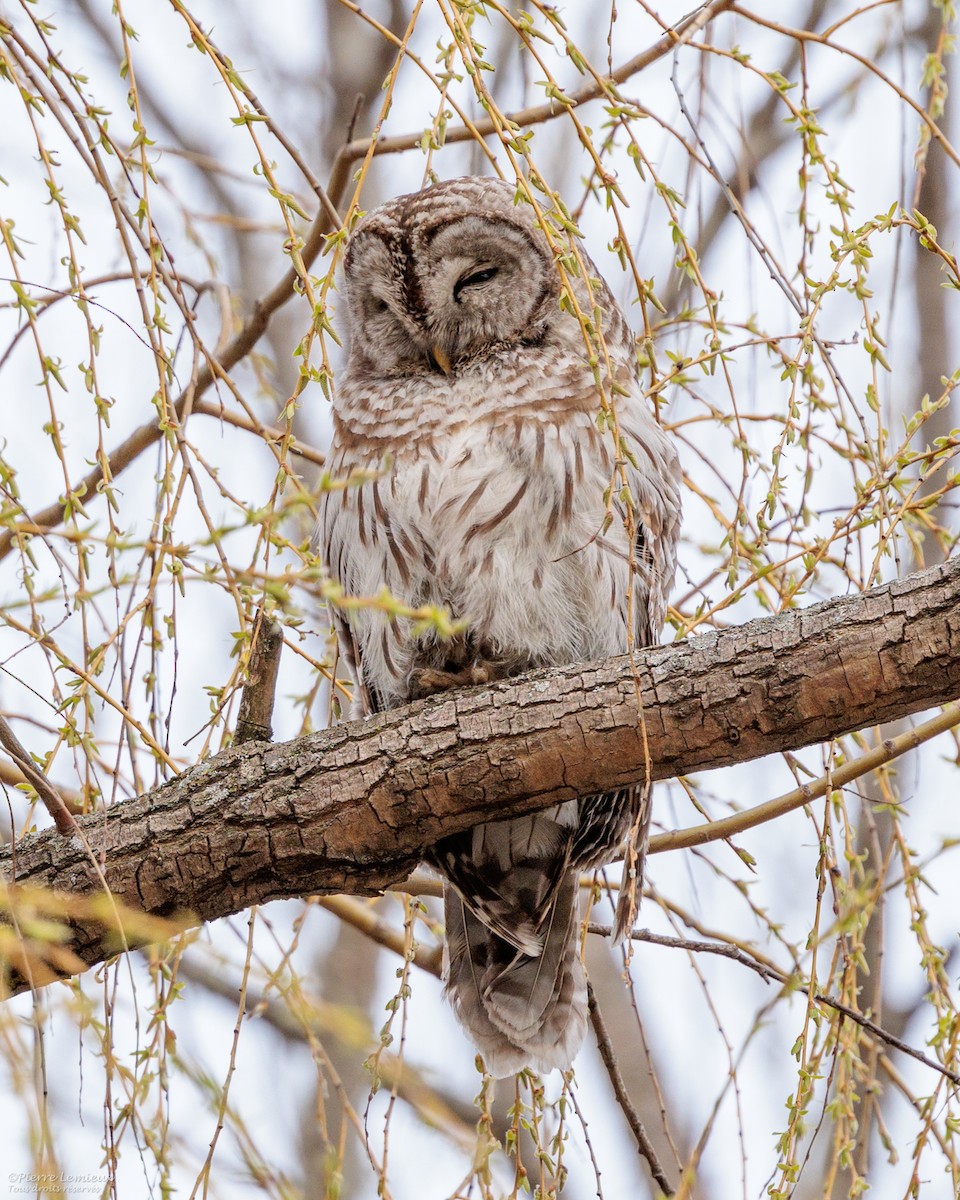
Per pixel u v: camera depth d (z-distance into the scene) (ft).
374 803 24.08
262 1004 25.04
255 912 23.40
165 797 24.03
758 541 25.35
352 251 34.83
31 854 23.65
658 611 31.81
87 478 28.89
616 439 21.24
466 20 20.75
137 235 22.74
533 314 32.99
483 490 30.45
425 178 24.84
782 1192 21.65
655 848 28.91
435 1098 22.79
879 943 26.13
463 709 24.43
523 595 30.91
